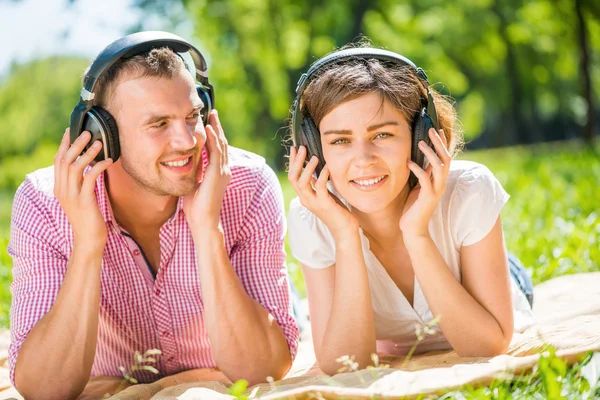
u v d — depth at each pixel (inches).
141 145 172.6
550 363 142.9
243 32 1557.6
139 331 195.9
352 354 181.6
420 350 206.7
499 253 187.8
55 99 2017.7
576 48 1535.4
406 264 195.3
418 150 179.3
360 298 181.9
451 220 188.7
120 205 186.5
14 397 192.9
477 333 179.5
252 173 199.2
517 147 1800.0
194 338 197.6
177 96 172.1
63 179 173.5
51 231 187.2
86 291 176.1
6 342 255.1
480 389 138.3
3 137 2021.4
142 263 191.8
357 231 182.2
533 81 1807.3
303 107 181.9
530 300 235.0
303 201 183.6
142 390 176.2
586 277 266.4
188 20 1636.3
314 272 195.6
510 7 1576.0
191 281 190.1
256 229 196.4
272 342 184.4
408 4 1598.2
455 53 1718.8
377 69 174.1
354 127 172.9
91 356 178.7
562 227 357.1
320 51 1566.2
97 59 171.6
